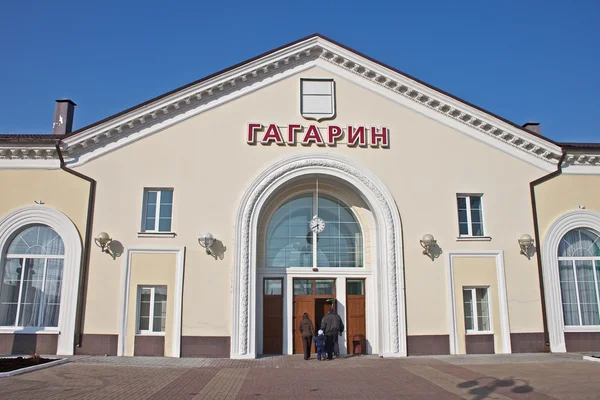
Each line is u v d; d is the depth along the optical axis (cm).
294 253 1842
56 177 1711
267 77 1831
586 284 1827
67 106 2003
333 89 1842
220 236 1695
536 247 1797
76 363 1447
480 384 1175
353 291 1830
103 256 1659
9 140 1684
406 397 1041
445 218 1784
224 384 1175
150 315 1645
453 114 1858
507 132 1852
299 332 1791
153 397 1021
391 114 1847
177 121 1766
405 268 1733
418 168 1812
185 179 1728
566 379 1229
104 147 1733
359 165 1789
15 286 1672
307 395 1062
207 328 1631
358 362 1552
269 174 1752
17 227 1683
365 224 1862
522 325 1738
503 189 1831
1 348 1609
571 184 1870
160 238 1683
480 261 1770
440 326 1706
